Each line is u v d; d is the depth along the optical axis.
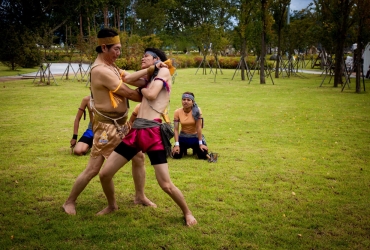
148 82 4.00
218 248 3.41
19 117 10.44
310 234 3.69
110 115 4.10
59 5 31.11
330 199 4.57
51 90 17.44
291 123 9.77
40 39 20.47
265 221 3.97
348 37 24.42
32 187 4.94
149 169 5.78
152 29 56.88
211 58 45.78
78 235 3.62
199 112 6.35
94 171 4.16
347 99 14.48
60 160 6.21
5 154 6.56
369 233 3.70
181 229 3.77
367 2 15.74
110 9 59.03
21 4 29.08
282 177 5.40
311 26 32.81
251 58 42.25
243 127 9.27
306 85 21.11
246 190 4.86
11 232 3.67
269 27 24.30
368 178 5.38
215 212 4.19
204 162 6.20
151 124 3.85
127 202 4.51
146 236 3.62
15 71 33.06
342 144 7.44
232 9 26.84
